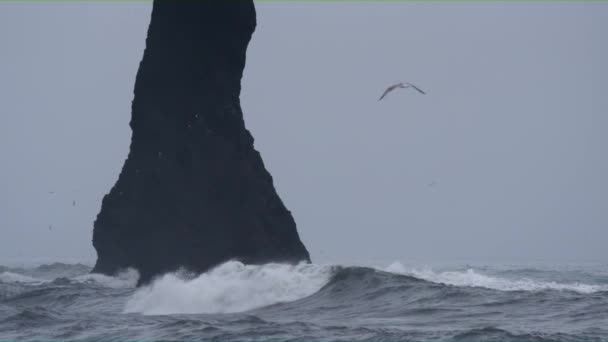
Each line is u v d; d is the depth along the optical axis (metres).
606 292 180.50
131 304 181.38
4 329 145.12
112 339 132.75
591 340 128.25
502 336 130.25
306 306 170.00
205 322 148.12
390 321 151.00
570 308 159.62
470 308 161.25
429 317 154.38
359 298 172.38
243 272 193.50
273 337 132.75
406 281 182.00
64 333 139.62
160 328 142.75
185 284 184.25
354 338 131.00
